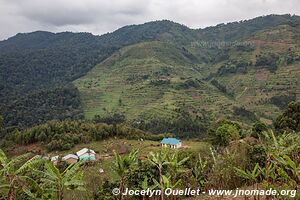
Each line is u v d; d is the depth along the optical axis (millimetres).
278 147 19328
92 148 73125
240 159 23125
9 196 12555
